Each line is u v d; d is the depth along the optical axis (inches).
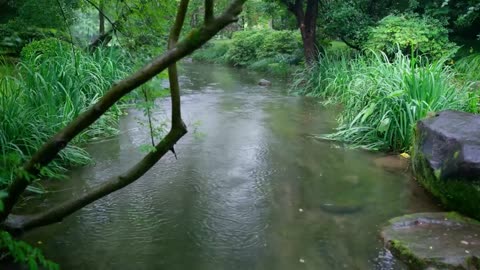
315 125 265.9
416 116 205.0
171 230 134.7
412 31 345.1
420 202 153.8
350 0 411.2
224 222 139.9
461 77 282.7
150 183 173.2
